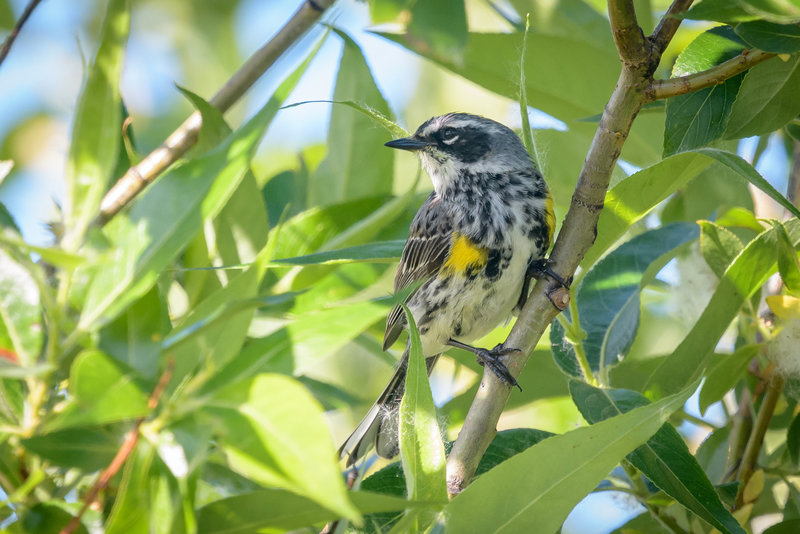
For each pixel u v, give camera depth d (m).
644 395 7.47
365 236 8.59
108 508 4.74
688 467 6.58
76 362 4.06
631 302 8.62
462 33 8.45
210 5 15.23
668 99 7.15
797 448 8.05
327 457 3.65
